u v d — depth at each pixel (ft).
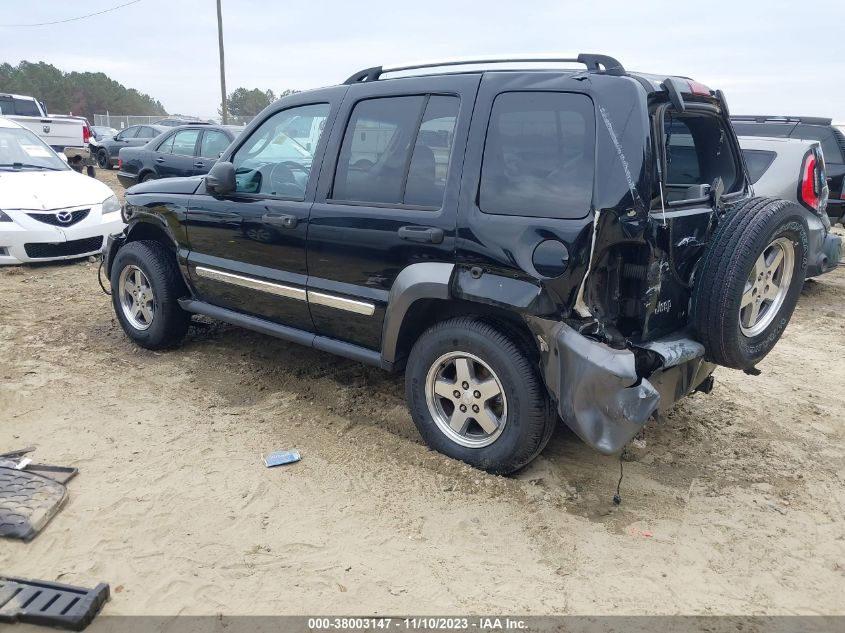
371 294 12.20
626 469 11.99
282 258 13.55
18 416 13.24
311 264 13.05
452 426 11.75
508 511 10.46
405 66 12.26
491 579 9.02
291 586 8.78
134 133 68.74
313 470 11.57
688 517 10.57
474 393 11.28
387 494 10.86
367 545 9.64
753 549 9.82
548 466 11.85
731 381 16.42
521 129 10.51
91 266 26.37
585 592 8.82
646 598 8.73
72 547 9.39
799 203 21.38
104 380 15.20
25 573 8.84
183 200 15.57
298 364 16.52
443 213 11.02
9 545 9.36
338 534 9.86
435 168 11.42
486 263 10.53
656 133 9.77
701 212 10.59
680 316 10.82
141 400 14.21
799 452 12.82
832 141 29.12
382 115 12.30
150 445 12.27
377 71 12.80
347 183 12.60
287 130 13.93
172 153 39.78
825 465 12.35
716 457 12.55
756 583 9.10
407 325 11.85
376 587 8.80
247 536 9.75
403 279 11.43
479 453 11.32
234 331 18.83
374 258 11.97
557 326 9.92
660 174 9.74
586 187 9.75
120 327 19.16
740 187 13.12
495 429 11.16
